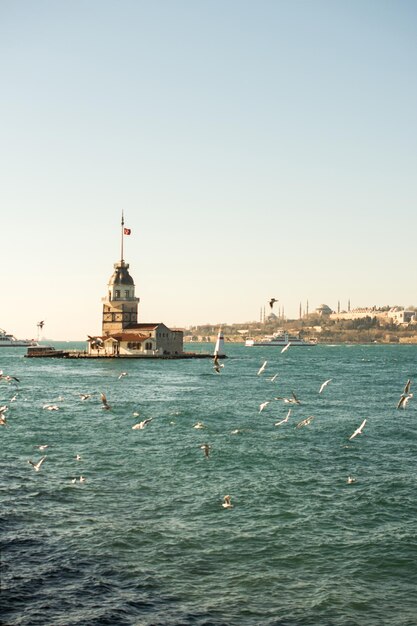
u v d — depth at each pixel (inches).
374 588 1250.0
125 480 1942.7
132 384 5285.4
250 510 1665.8
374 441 2549.2
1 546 1414.9
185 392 4569.4
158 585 1250.0
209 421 3070.9
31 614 1126.4
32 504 1699.1
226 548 1425.9
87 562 1342.3
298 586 1255.5
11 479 1937.7
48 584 1240.2
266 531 1523.1
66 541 1450.5
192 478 1967.3
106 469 2075.5
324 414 3326.8
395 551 1412.4
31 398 4131.4
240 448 2394.2
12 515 1610.5
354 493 1811.0
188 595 1214.3
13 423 2994.6
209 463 2159.2
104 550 1405.0
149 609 1158.3
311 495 1793.8
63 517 1603.1
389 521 1592.0
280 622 1124.5
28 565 1322.6
